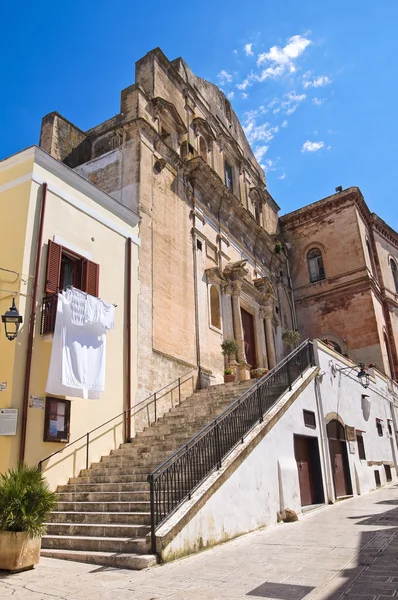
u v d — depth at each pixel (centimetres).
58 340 1023
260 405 1079
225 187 2094
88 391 1083
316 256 2812
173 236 1727
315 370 1402
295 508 1044
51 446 1012
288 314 2672
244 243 2353
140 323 1412
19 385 974
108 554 663
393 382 2381
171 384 1505
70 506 872
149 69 1922
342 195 2756
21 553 620
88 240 1268
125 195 1608
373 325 2486
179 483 768
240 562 628
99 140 1959
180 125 1970
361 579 511
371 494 1505
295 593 477
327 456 1336
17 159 1170
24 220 1093
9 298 1034
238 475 877
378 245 2948
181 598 480
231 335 1969
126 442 1236
